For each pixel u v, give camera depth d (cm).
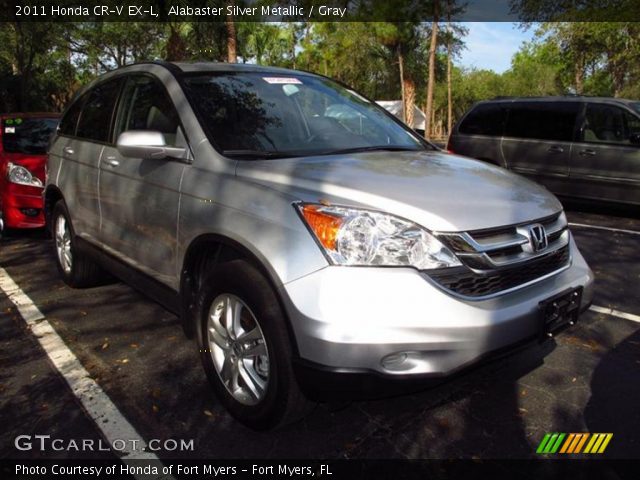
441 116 5619
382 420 282
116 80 414
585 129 834
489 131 951
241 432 273
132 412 292
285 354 239
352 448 261
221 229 269
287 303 233
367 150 337
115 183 367
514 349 245
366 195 242
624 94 2762
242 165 283
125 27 2175
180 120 323
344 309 221
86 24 2175
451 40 2830
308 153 312
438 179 274
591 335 384
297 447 262
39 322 410
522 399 301
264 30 2528
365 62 2977
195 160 303
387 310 221
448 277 233
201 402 301
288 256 236
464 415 286
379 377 222
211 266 305
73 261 458
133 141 302
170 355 356
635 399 301
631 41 1947
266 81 368
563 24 2034
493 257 244
